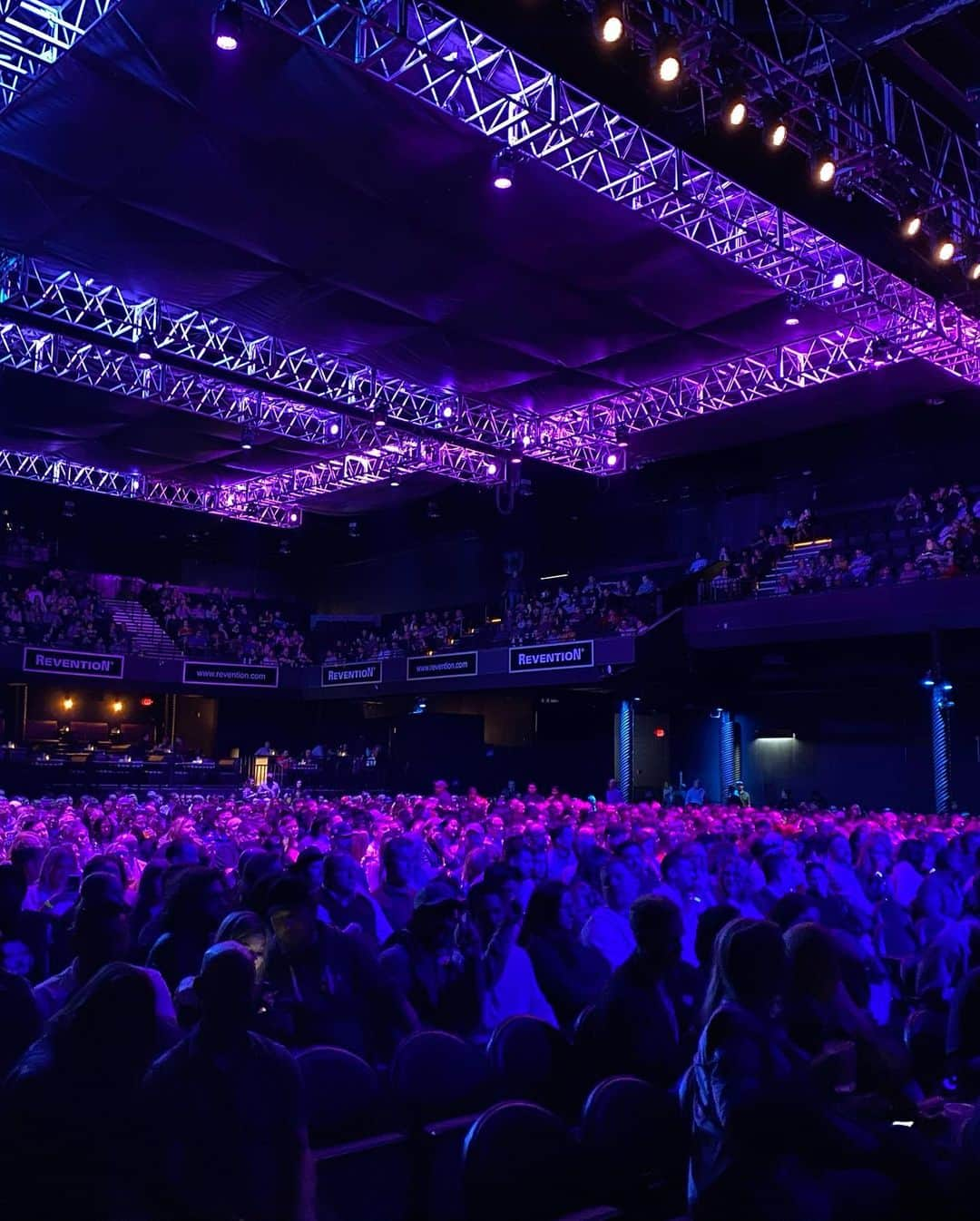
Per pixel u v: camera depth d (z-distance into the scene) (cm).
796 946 371
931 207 1395
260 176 1420
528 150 1248
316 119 1286
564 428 2489
